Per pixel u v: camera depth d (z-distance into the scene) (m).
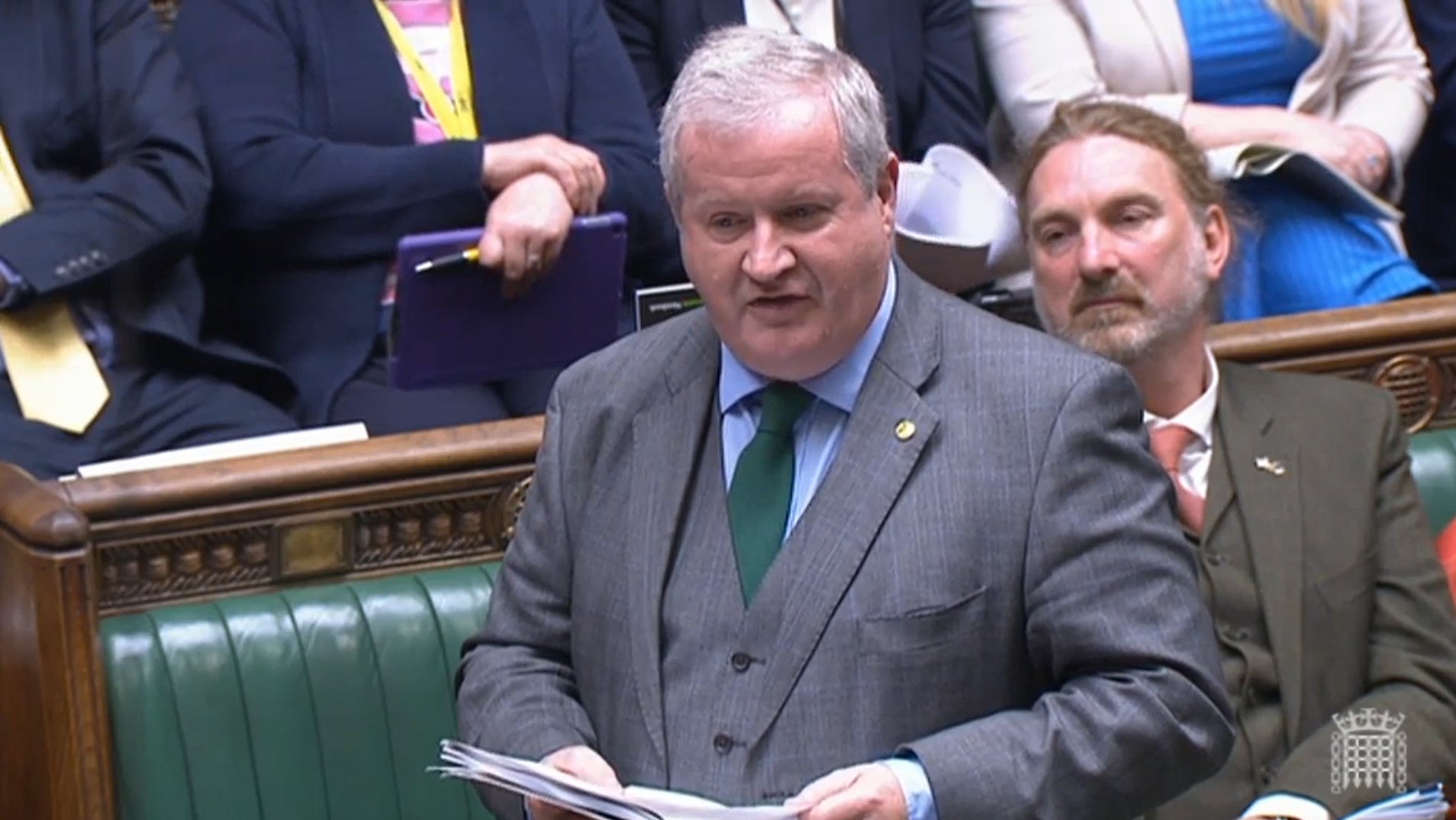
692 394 9.12
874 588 8.54
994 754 8.35
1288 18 17.11
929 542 8.55
